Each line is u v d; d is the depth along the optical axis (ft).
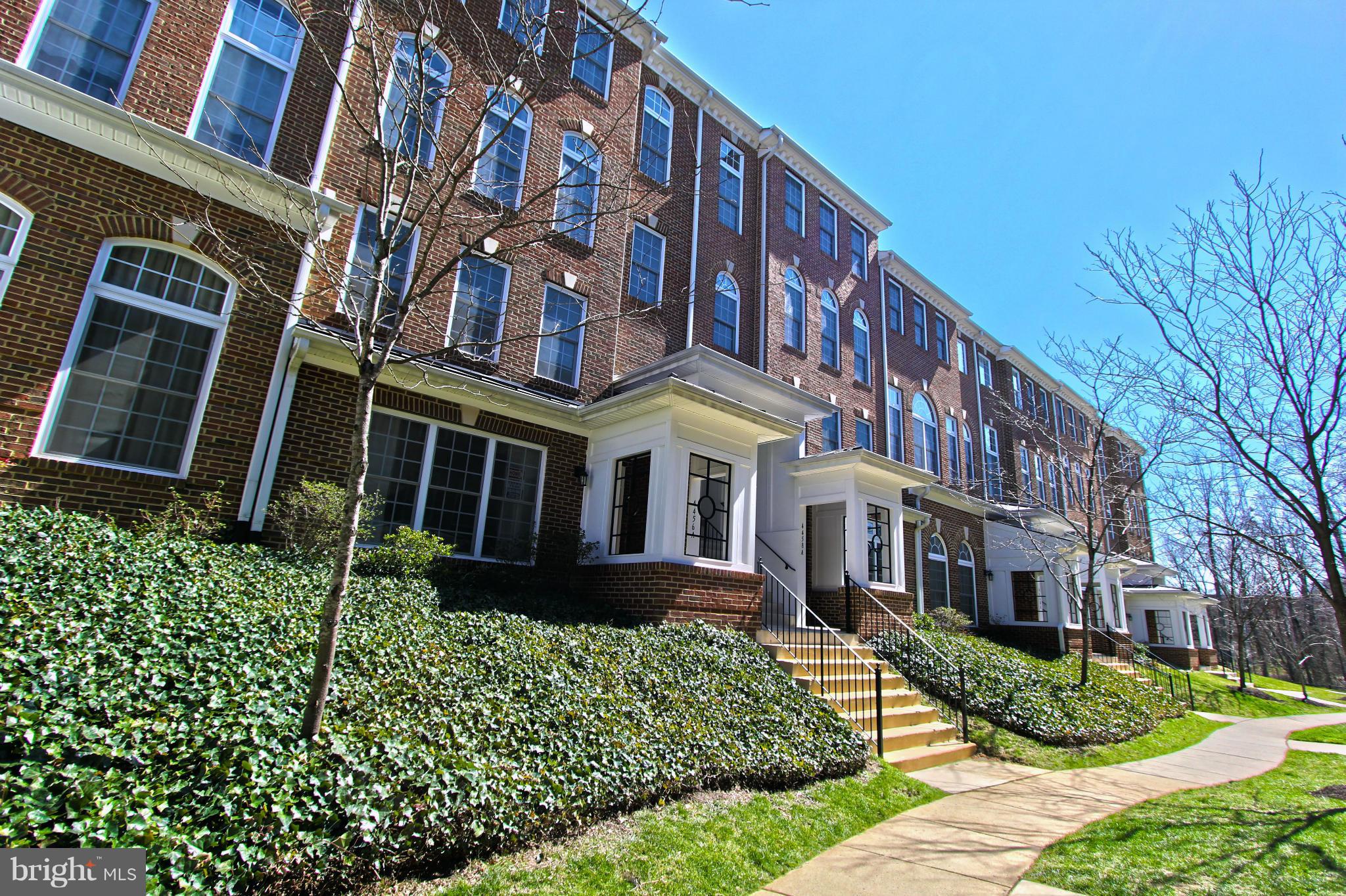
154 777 11.34
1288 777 26.99
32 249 21.67
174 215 24.13
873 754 24.22
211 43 28.45
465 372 32.89
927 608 59.21
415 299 15.35
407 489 30.78
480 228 36.17
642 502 33.78
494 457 34.01
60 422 21.80
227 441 24.75
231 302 25.46
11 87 21.43
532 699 18.08
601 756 16.48
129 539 20.38
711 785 18.11
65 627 14.73
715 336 50.88
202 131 27.73
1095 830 18.45
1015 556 67.36
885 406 65.26
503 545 32.50
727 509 33.76
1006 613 67.26
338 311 28.50
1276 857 15.99
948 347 77.97
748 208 56.59
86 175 22.77
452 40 36.47
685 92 52.54
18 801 9.95
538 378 36.96
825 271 62.59
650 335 45.37
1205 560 80.59
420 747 14.10
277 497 26.09
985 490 73.05
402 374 29.09
